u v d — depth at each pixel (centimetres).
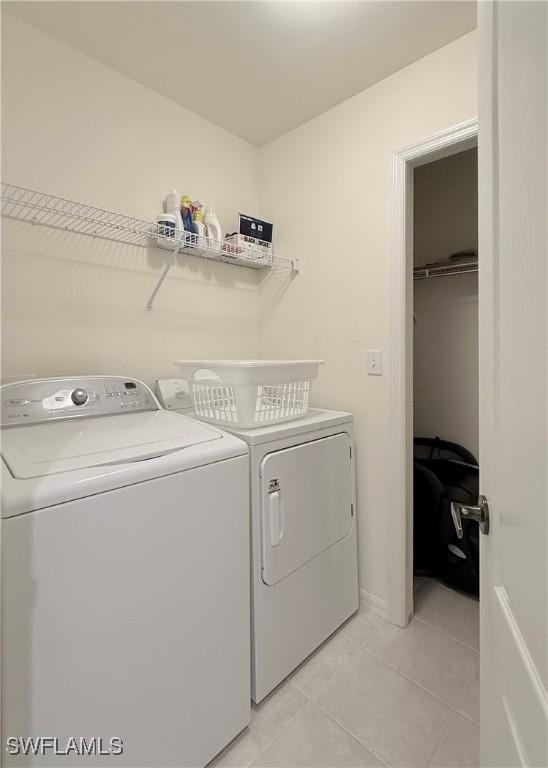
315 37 145
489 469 70
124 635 88
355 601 173
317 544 149
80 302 155
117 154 163
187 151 189
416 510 202
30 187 139
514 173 53
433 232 250
